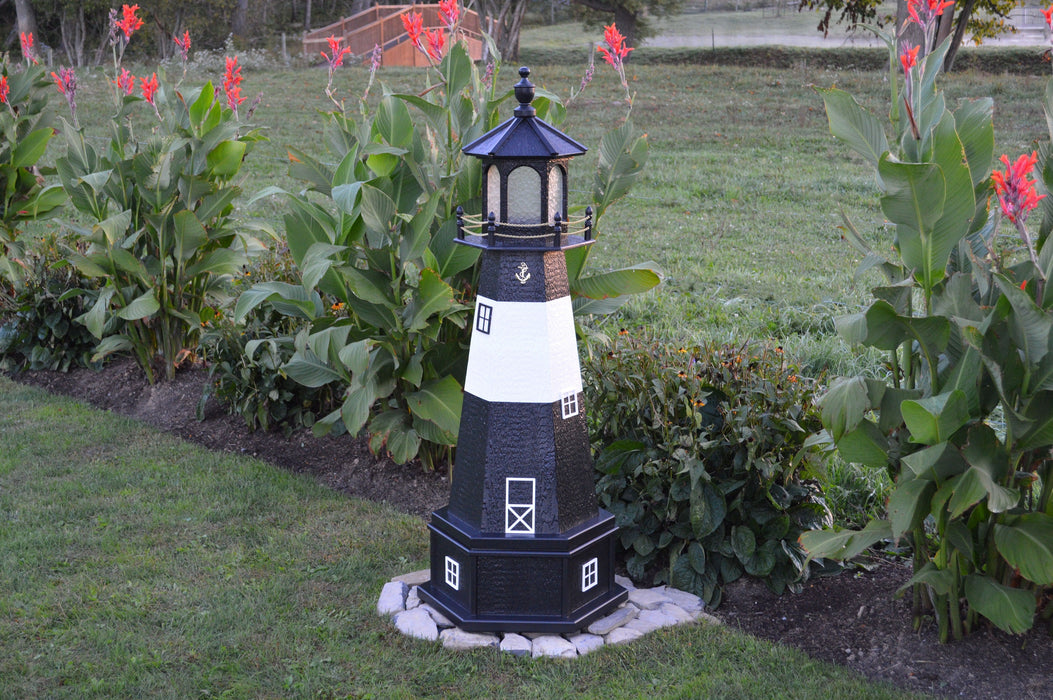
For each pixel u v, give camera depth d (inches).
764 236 465.7
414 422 219.3
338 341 201.9
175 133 269.1
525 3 1380.4
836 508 206.1
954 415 135.4
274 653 162.1
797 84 992.2
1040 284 142.9
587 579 168.6
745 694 151.2
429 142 219.5
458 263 209.3
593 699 150.2
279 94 934.4
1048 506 154.6
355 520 214.7
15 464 243.4
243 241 288.2
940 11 150.0
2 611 173.3
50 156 618.2
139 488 230.4
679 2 1598.2
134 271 266.7
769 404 185.3
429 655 161.9
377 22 1238.3
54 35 1519.4
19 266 319.3
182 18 1381.6
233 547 201.3
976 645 160.6
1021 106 834.8
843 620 172.9
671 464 182.2
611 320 328.5
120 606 175.9
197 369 299.6
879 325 144.9
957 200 136.9
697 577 184.1
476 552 163.2
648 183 592.7
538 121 155.0
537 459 161.8
